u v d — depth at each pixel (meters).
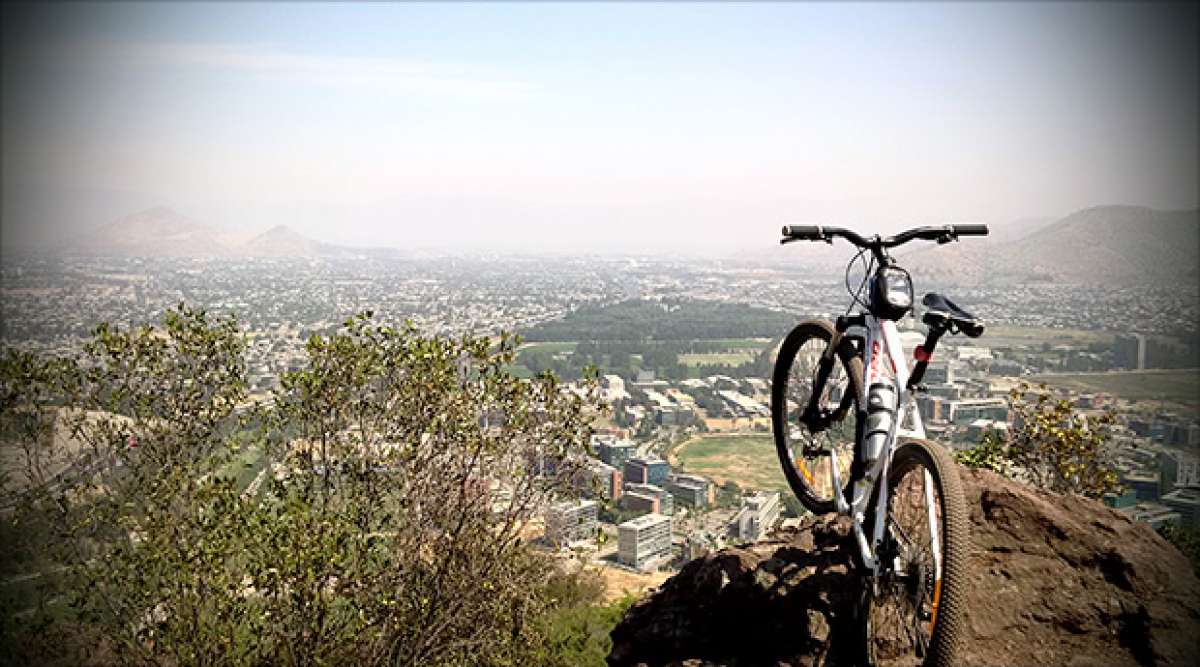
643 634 4.55
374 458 6.60
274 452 6.73
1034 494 4.34
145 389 6.53
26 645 5.87
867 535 3.49
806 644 3.88
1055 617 3.71
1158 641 3.53
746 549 4.52
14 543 6.01
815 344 4.38
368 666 6.31
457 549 6.56
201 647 5.89
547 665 7.93
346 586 6.12
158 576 6.05
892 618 3.65
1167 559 3.87
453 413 6.69
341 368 6.68
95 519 6.06
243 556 6.15
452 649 6.82
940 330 3.17
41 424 6.27
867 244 3.77
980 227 3.73
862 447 3.60
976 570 3.93
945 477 2.88
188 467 6.32
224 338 6.82
